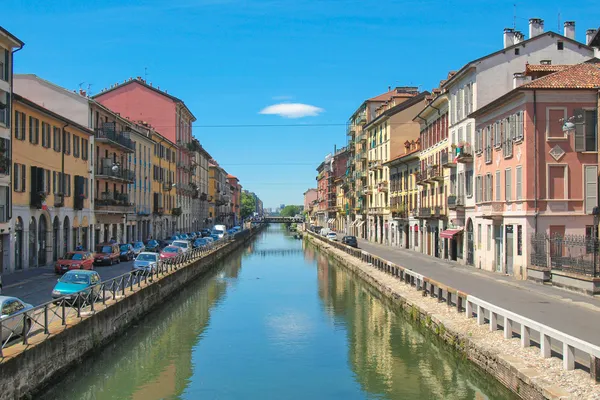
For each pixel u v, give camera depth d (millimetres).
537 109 29250
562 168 29312
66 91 43625
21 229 33625
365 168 83188
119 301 21375
